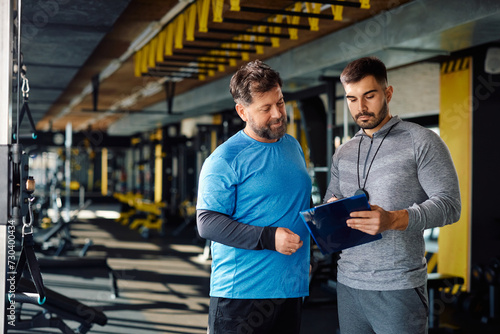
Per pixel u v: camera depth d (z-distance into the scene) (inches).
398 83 283.3
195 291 242.1
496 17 140.2
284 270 74.5
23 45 205.8
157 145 628.7
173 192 589.3
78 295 229.8
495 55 228.4
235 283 74.1
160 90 394.0
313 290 241.9
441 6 155.3
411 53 190.9
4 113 71.7
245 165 73.3
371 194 77.4
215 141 515.2
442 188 72.4
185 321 192.2
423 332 75.7
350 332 81.4
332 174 88.5
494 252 231.3
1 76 71.5
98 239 424.2
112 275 224.8
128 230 496.7
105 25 176.7
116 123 687.7
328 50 214.7
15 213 72.8
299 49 239.3
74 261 213.9
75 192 1106.7
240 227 70.0
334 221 69.1
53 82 300.8
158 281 263.3
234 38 231.6
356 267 78.4
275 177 73.9
